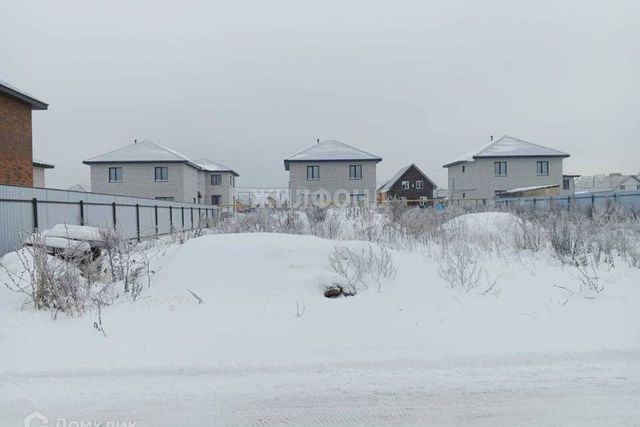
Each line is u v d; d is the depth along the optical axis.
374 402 3.07
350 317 4.82
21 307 5.39
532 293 5.79
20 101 16.98
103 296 5.59
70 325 4.63
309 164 40.44
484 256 8.51
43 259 5.57
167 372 3.49
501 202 27.50
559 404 3.03
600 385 3.29
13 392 3.17
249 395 3.15
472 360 3.70
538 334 4.26
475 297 5.64
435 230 10.80
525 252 8.88
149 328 4.48
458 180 46.50
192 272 6.18
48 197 11.82
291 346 4.01
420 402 3.07
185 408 2.98
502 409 2.98
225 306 5.22
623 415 2.89
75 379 3.38
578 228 9.43
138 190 39.03
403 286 5.96
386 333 4.35
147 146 40.88
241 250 6.52
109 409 2.96
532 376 3.44
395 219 13.32
